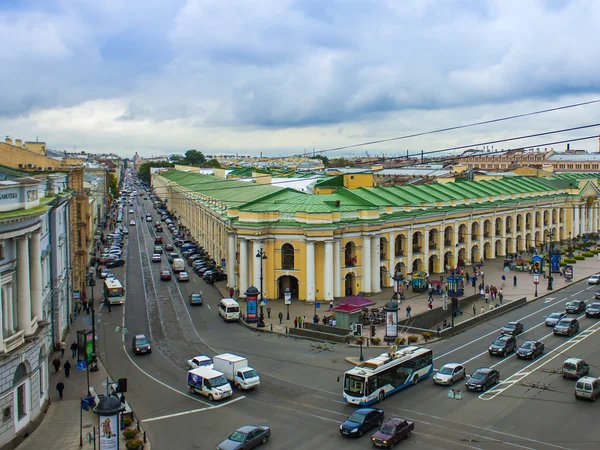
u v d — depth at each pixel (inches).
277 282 3240.7
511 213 4808.1
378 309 2851.9
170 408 1736.0
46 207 1662.2
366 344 2397.9
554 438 1475.1
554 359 2153.1
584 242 5285.4
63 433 1556.3
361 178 4409.5
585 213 5807.1
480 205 4439.0
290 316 2891.2
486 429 1535.4
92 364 2095.2
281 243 3208.7
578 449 1412.4
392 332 2422.5
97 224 5994.1
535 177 6166.3
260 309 2763.3
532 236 5103.3
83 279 3289.9
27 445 1483.8
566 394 1788.9
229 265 3501.5
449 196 4320.9
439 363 2128.4
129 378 2014.0
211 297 3356.3
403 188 4269.2
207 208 4648.1
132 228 6806.1
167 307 3105.3
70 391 1888.5
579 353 2219.5
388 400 1761.8
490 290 3344.0
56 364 2079.2
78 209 3248.0
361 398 1705.2
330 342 2448.3
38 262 1665.8
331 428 1567.4
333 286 3206.2
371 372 1737.2
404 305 3093.0
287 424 1599.4
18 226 1501.0
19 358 1498.5
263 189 4146.2
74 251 3014.3
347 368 2090.3
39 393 1633.9
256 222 3164.4
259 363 2166.6
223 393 1790.1
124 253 5027.1
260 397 1815.9
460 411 1663.4
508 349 2224.4
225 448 1396.4
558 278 3900.1
